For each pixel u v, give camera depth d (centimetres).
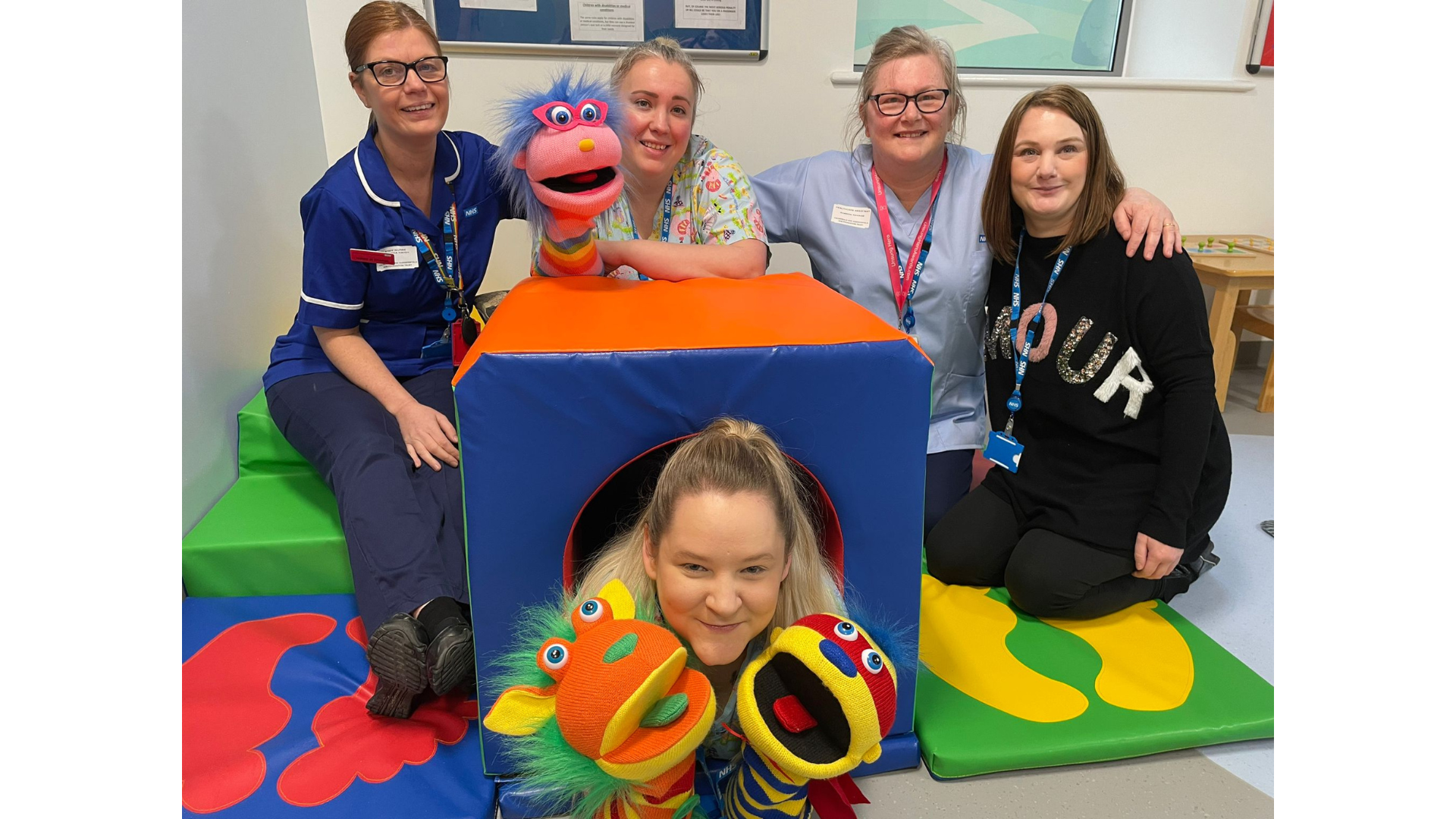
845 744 90
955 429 193
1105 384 150
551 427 99
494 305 180
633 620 89
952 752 122
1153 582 157
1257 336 329
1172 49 296
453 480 146
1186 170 292
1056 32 294
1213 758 127
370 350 166
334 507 172
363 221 160
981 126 273
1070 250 152
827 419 105
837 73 253
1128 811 117
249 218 199
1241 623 162
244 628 151
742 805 99
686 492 90
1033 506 162
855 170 187
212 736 125
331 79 243
